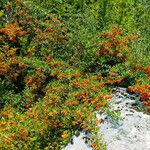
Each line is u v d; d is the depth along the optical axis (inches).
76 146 390.0
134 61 473.4
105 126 403.5
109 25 542.9
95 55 490.6
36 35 516.4
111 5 578.9
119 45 491.8
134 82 461.7
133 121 406.0
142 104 430.0
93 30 534.3
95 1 596.4
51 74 471.2
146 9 592.7
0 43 497.4
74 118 412.5
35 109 430.0
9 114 428.8
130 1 588.1
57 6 570.3
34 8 541.0
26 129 400.5
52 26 526.0
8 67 473.7
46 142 400.8
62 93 442.9
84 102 426.3
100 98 432.5
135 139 386.3
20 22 522.9
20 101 458.0
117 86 462.3
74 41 510.3
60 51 506.6
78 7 584.7
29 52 499.5
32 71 478.0
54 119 411.2
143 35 550.6
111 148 379.6
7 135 395.5
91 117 409.7
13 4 534.0
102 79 467.8
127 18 569.6
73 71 474.9
